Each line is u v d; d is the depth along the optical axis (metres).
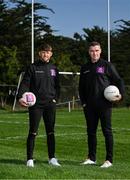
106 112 11.09
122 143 17.84
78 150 15.98
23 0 69.06
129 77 67.94
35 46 66.19
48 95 11.04
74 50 71.06
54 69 11.22
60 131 22.83
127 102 53.09
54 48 68.00
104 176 9.51
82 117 34.84
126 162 13.12
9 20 66.06
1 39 64.88
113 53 70.62
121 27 75.38
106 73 11.18
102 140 18.58
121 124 27.88
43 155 13.83
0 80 57.53
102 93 11.11
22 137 19.97
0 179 9.00
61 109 48.59
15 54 59.19
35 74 11.03
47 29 69.38
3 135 20.83
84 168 10.48
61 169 10.11
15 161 11.66
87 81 11.21
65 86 50.00
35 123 11.02
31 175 9.37
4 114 40.53
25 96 10.88
